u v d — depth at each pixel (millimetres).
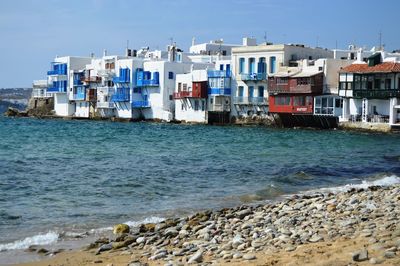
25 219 22094
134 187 30766
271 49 100562
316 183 33625
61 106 140750
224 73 105812
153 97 117188
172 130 88500
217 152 51562
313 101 91188
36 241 18234
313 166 41719
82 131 84438
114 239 18266
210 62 122500
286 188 31281
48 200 26672
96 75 129875
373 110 84500
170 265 13711
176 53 127312
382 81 83312
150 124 109500
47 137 70188
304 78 91688
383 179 34781
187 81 112000
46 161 42938
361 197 23516
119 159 44812
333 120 89812
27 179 33406
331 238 15336
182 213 23547
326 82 91875
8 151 50656
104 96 127000
